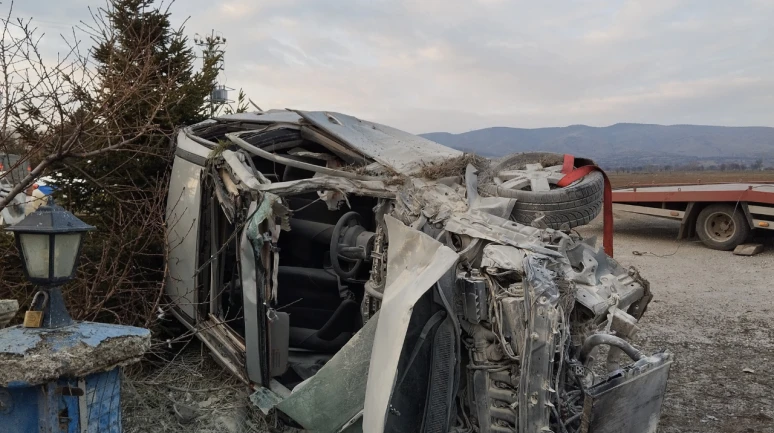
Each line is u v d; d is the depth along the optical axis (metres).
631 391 2.52
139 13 5.56
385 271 3.29
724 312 6.63
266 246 3.36
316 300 4.45
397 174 3.68
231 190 3.70
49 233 2.39
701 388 4.53
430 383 2.88
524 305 2.65
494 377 2.85
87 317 4.08
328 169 3.63
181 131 5.06
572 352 2.96
